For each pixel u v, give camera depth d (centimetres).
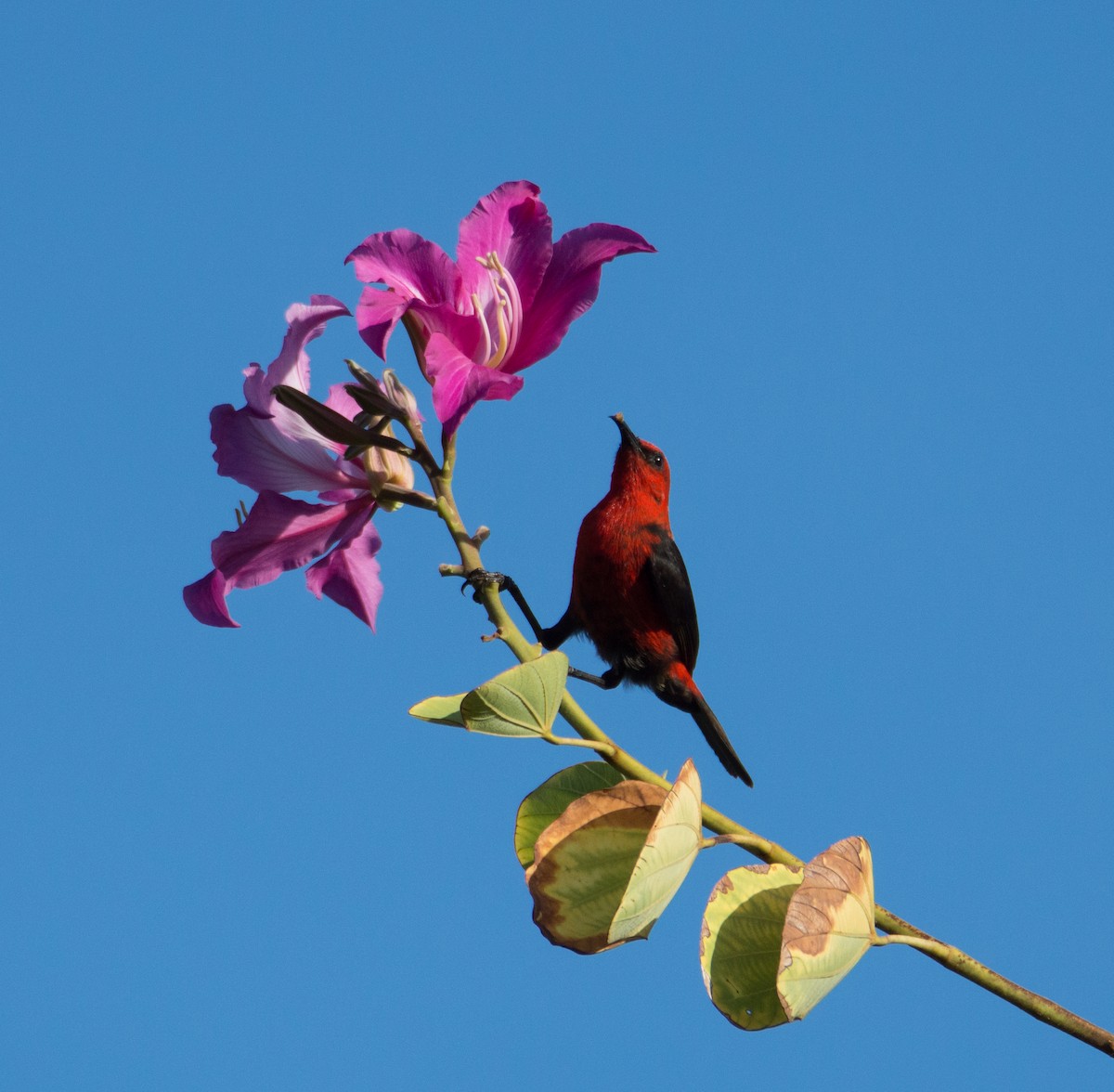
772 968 451
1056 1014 461
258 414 565
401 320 564
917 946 456
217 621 580
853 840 451
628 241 576
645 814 476
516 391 513
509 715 481
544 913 467
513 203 583
